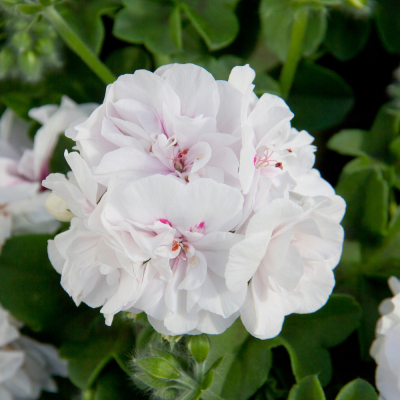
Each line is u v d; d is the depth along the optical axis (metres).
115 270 0.58
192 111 0.58
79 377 0.65
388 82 0.70
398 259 0.67
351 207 0.67
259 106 0.58
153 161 0.58
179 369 0.60
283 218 0.57
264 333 0.58
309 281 0.59
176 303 0.57
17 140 0.70
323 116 0.69
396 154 0.68
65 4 0.68
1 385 0.68
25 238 0.67
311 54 0.69
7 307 0.66
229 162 0.57
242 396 0.63
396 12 0.69
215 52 0.69
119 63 0.69
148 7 0.68
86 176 0.56
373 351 0.63
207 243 0.57
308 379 0.61
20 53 0.65
